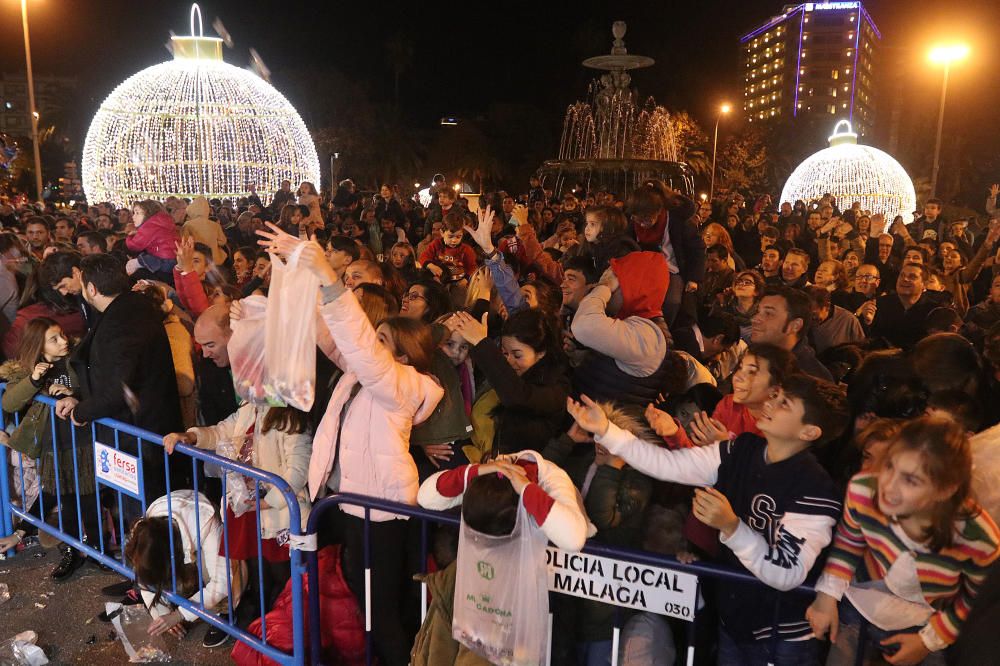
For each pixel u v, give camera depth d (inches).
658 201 182.2
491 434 141.6
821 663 108.5
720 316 184.7
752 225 483.2
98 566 166.1
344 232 440.1
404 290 189.0
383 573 118.3
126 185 880.3
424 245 386.9
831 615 88.5
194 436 138.2
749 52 5654.5
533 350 128.9
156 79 888.3
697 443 113.9
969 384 114.8
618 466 112.9
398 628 120.0
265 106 923.4
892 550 84.7
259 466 133.1
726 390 168.2
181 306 218.7
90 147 890.1
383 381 110.3
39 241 315.0
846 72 4926.2
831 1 4862.2
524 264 268.4
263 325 115.3
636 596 97.9
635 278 140.1
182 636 140.5
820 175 1099.3
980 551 80.2
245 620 140.1
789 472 94.5
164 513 139.3
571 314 182.4
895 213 1075.3
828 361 170.9
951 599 83.3
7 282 227.6
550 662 102.9
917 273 228.5
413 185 2050.9
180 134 880.9
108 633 141.4
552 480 101.3
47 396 159.6
